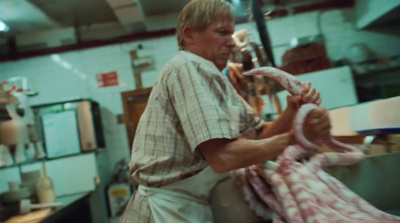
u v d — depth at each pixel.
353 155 0.84
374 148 1.13
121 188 4.36
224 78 0.93
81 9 4.50
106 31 5.19
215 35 0.94
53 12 4.48
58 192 3.79
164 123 0.93
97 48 5.19
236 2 2.61
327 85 3.42
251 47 1.76
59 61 5.15
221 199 0.90
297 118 0.77
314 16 4.77
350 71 3.44
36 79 5.12
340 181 0.86
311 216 0.67
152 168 0.93
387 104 1.07
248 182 0.91
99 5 4.45
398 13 4.02
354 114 1.27
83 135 4.08
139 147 0.99
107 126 5.17
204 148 0.84
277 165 0.82
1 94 2.31
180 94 0.86
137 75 5.18
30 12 4.20
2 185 2.52
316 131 0.78
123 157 5.14
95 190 3.91
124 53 5.19
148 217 0.95
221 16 0.93
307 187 0.73
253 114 1.04
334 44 4.71
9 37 4.98
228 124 0.82
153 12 5.02
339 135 1.38
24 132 2.41
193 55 0.92
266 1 2.08
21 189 2.32
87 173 3.85
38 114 4.02
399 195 0.86
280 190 0.75
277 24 4.71
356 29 4.70
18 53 5.04
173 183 0.93
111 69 5.18
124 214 1.06
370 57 4.41
